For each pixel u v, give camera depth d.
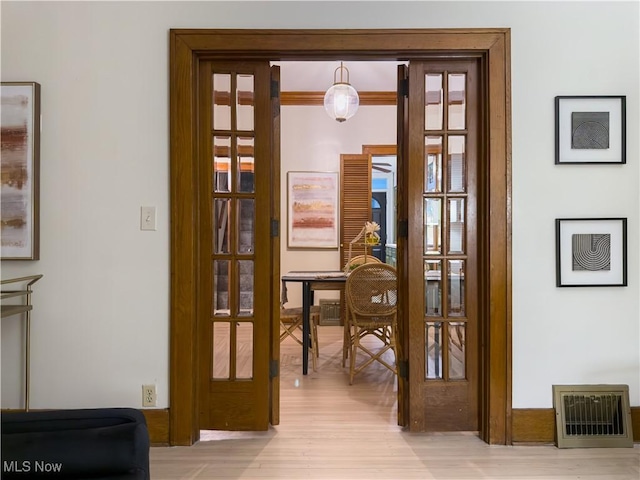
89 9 2.28
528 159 2.28
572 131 2.27
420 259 2.37
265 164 2.38
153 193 2.28
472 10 2.27
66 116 2.28
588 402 2.28
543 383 2.29
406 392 2.45
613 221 2.28
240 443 2.30
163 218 2.28
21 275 2.29
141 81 2.28
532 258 2.28
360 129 5.44
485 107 2.31
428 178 2.39
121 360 2.28
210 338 2.38
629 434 2.26
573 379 2.29
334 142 5.44
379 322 3.25
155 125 2.27
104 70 2.28
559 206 2.28
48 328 2.28
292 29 2.26
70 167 2.28
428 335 2.40
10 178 2.25
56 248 2.28
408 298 2.38
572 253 2.28
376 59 2.36
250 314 2.39
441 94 2.39
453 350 2.40
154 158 2.28
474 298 2.38
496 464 2.08
